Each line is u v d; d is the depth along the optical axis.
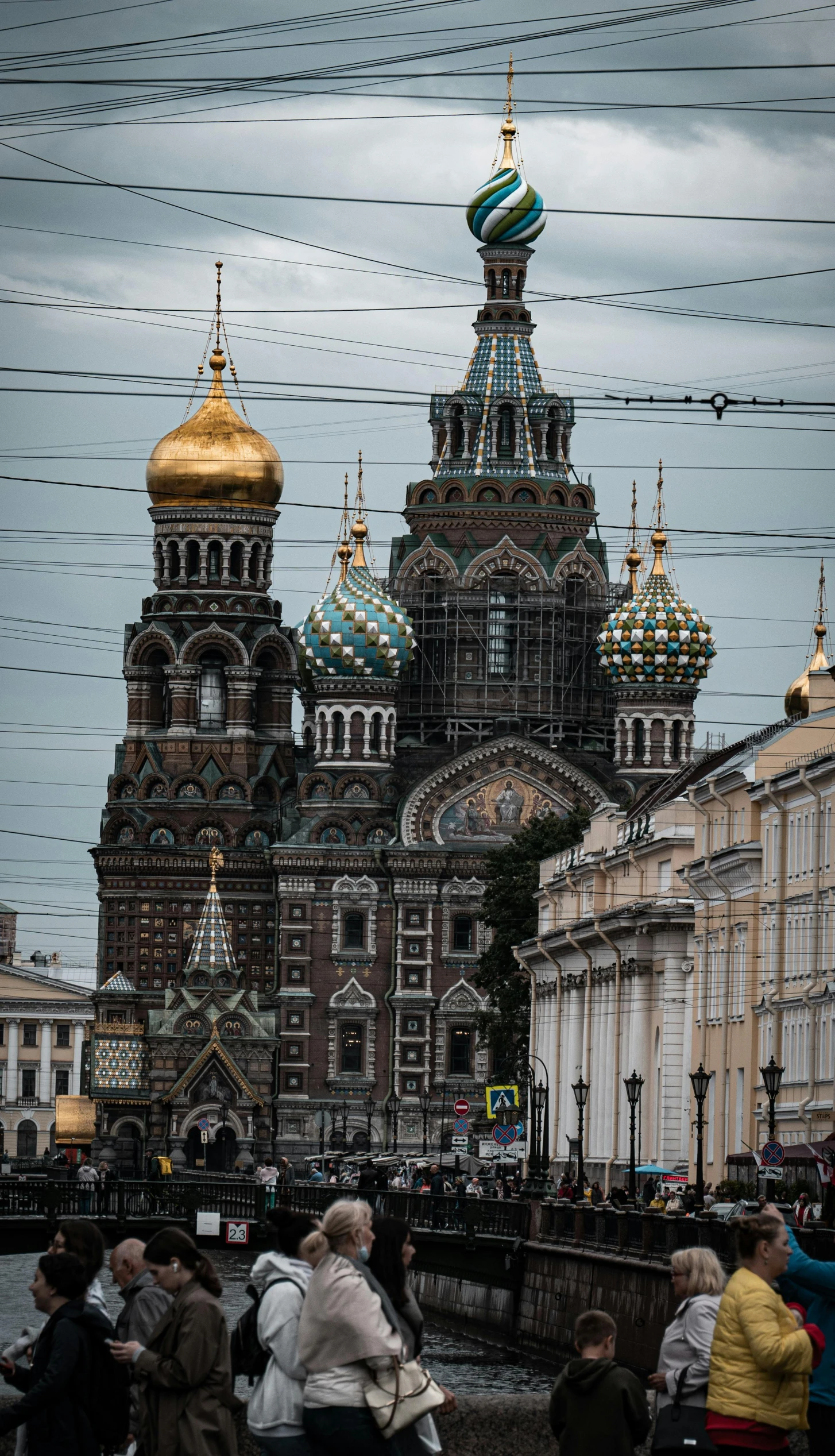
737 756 191.62
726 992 168.88
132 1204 148.62
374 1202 156.62
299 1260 44.66
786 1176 128.62
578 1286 125.44
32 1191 145.88
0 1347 117.25
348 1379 41.16
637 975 189.38
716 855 169.88
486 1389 116.69
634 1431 44.09
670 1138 181.12
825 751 157.38
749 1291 43.47
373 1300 41.44
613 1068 194.88
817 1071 148.00
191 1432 43.62
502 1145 178.75
